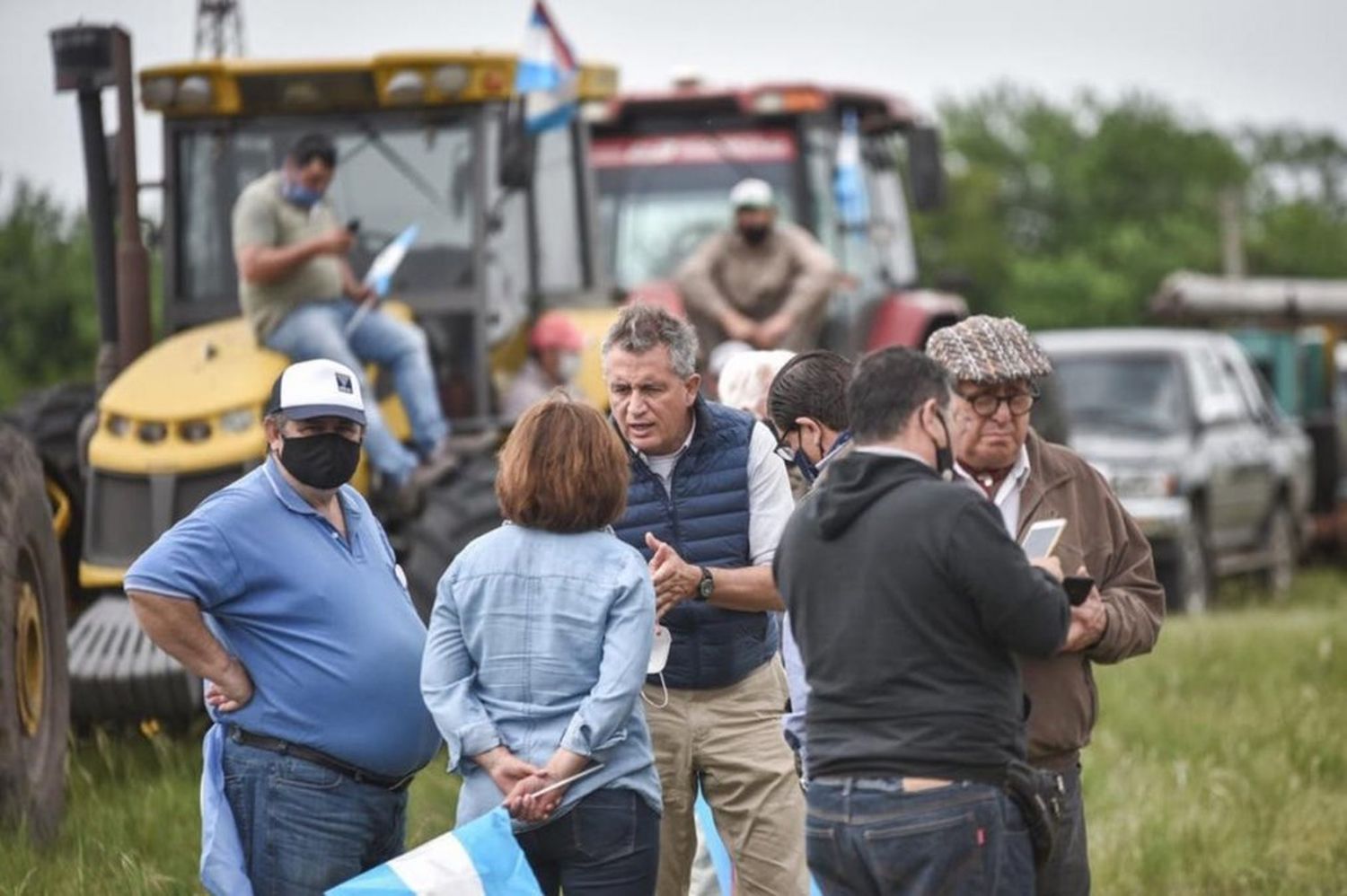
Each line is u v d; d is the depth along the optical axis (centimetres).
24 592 2083
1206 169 19038
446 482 2620
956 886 1234
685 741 1572
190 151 2862
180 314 2850
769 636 1592
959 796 1231
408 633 1487
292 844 1450
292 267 2517
